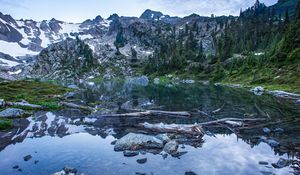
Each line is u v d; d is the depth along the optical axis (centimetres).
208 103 5009
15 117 3641
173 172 1702
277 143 2267
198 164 1844
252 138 2516
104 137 2636
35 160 1948
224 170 1734
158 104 4891
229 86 10275
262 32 19700
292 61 9481
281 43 11406
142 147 2200
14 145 2359
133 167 1791
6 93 5731
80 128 3041
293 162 1853
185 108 4397
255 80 9638
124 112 3984
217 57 17600
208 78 14575
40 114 3931
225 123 3147
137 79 15562
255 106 4581
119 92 7694
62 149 2227
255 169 1741
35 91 6481
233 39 19162
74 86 10138
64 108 4491
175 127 2767
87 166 1814
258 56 13888
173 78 17038
